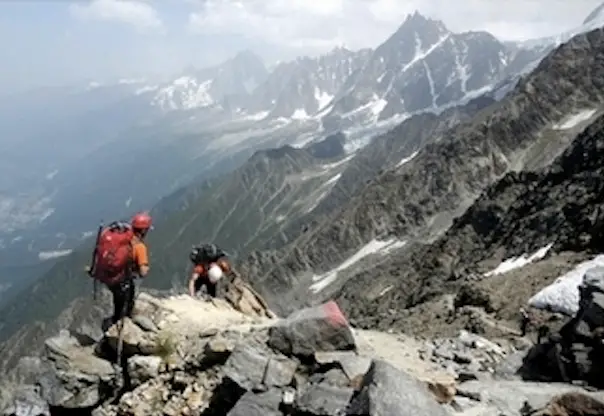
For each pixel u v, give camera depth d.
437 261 95.12
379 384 10.93
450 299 41.09
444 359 17.31
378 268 136.62
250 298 20.47
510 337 23.53
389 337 19.06
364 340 17.45
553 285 27.53
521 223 81.19
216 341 15.10
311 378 13.41
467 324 28.23
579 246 40.78
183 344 15.88
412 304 69.69
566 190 82.94
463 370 16.52
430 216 199.25
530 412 12.46
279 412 12.60
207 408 14.07
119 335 16.11
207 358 14.97
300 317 14.51
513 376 16.69
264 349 14.39
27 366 16.69
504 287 33.62
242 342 14.97
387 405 10.54
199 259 20.33
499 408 13.21
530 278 34.09
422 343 18.67
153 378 15.32
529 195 95.31
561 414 11.19
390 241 197.25
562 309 25.50
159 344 15.95
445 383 13.85
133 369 15.43
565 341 16.67
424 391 11.00
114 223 16.72
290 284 196.25
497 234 93.12
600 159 85.81
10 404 15.42
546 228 70.50
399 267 117.75
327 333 14.23
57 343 16.62
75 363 16.05
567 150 109.44
